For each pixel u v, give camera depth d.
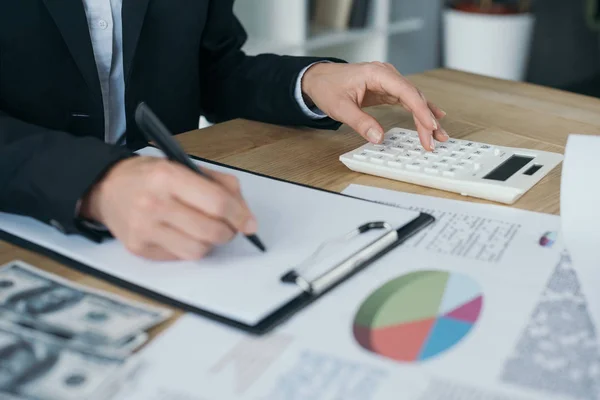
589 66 3.23
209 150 0.80
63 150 0.58
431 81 1.06
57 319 0.47
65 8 0.85
